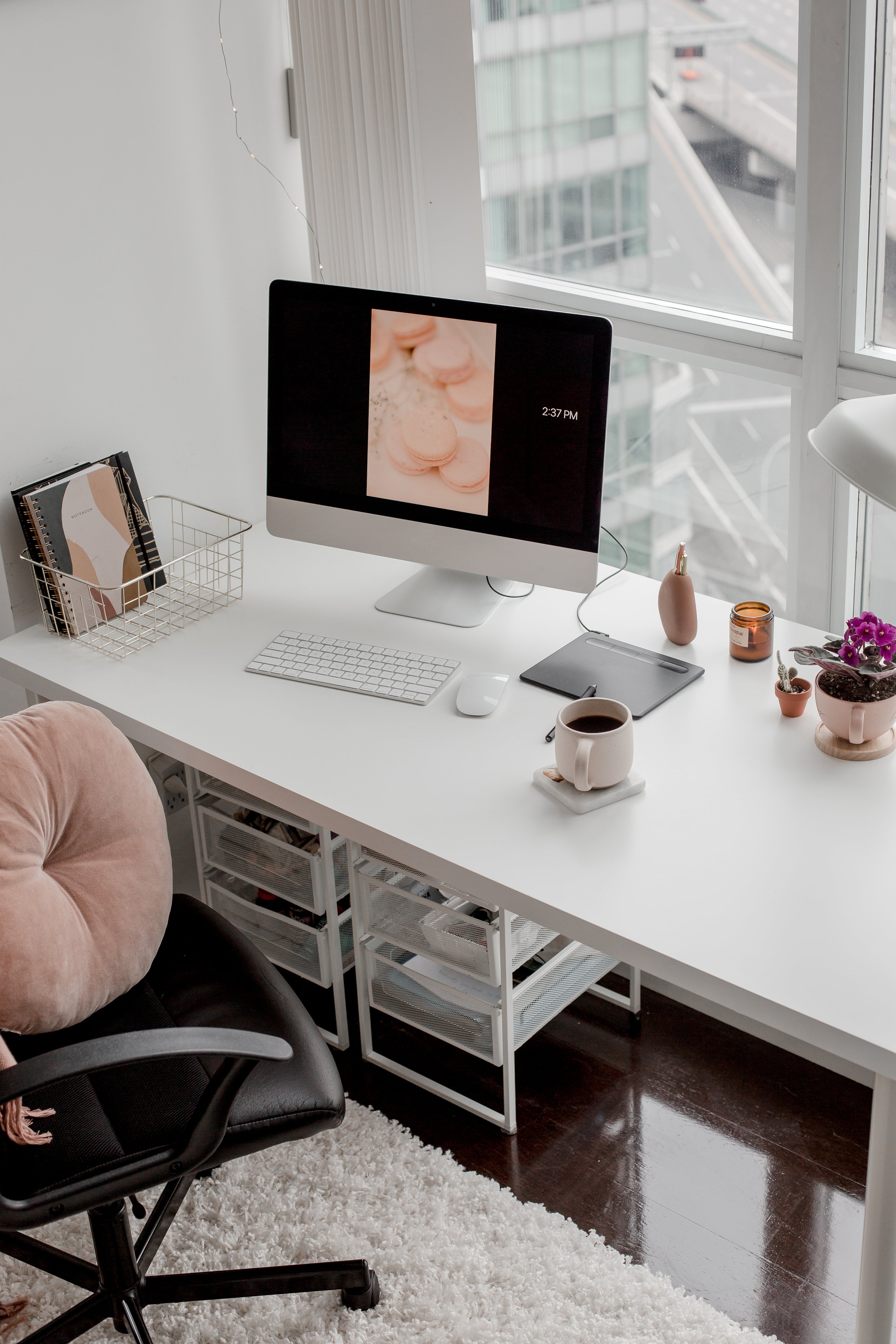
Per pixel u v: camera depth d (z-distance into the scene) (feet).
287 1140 4.82
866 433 4.23
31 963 4.76
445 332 6.26
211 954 5.54
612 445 8.70
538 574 6.44
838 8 5.67
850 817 5.04
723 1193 6.28
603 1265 5.85
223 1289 5.47
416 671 6.22
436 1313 5.62
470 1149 6.58
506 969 6.14
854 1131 6.59
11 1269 5.91
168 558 7.68
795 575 7.25
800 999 4.19
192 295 7.36
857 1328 4.82
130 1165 4.54
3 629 6.97
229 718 6.00
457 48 6.71
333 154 7.32
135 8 6.59
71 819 5.17
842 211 6.09
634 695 5.88
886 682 5.31
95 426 7.08
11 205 6.35
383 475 6.69
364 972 6.85
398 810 5.28
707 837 4.99
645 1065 7.09
